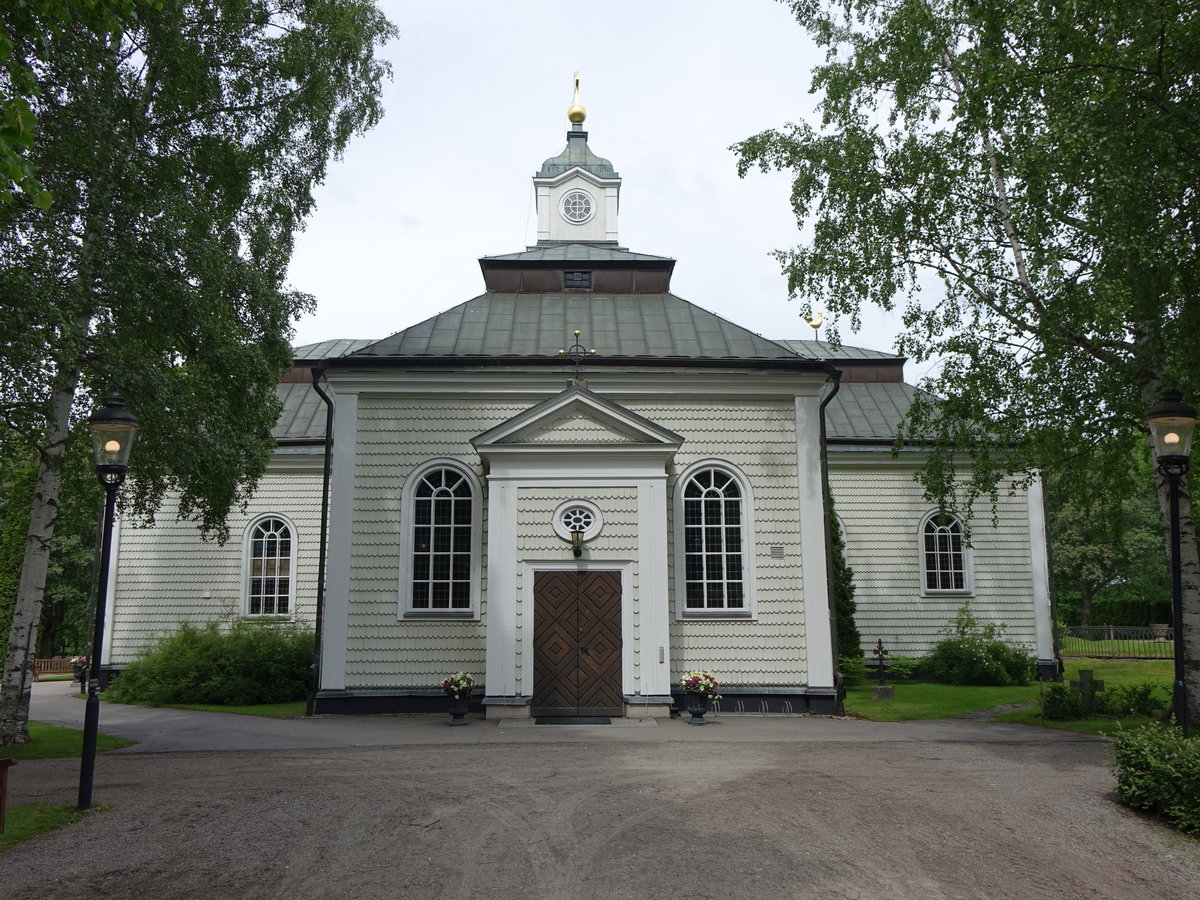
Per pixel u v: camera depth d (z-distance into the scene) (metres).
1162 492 15.75
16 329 11.60
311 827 8.60
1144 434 16.62
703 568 18.50
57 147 12.76
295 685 21.64
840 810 9.15
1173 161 11.67
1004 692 22.30
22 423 13.74
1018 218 15.10
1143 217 11.98
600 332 20.25
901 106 17.75
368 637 18.06
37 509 14.78
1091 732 15.19
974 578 26.06
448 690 16.36
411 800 9.54
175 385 14.46
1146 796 9.27
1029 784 10.49
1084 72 12.76
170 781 10.83
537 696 16.86
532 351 19.47
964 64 16.70
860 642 25.67
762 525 18.61
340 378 18.89
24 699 14.48
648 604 17.06
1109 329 13.55
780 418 19.02
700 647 18.14
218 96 15.77
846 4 18.81
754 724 16.34
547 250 23.28
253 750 13.53
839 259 18.36
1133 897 7.21
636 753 12.46
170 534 26.00
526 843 8.07
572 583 17.16
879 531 26.28
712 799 9.53
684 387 18.95
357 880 7.25
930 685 24.12
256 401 16.33
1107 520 19.09
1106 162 12.01
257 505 26.05
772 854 7.80
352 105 19.23
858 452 26.31
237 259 16.42
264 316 16.55
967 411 17.61
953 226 17.38
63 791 10.35
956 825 8.76
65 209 13.41
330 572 18.20
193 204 14.91
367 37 19.58
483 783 10.33
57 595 39.03
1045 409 16.70
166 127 15.66
